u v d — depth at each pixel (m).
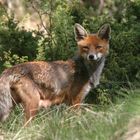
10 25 18.05
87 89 15.29
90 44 15.11
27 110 14.18
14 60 16.91
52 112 14.19
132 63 16.69
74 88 15.07
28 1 18.86
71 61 15.20
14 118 14.14
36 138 12.16
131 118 11.50
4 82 13.87
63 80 14.85
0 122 13.79
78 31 15.48
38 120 13.69
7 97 13.82
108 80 16.45
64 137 11.72
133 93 13.31
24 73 14.17
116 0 19.44
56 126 12.31
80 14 18.50
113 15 19.20
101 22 17.95
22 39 17.64
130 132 10.84
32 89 14.23
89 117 12.64
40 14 18.86
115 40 17.06
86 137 11.41
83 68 15.17
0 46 17.41
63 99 15.00
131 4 18.70
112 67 16.62
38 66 14.52
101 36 15.39
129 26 17.89
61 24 17.64
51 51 17.20
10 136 12.80
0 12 18.86
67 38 17.47
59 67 14.91
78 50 15.32
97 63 15.29
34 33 18.25
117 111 12.47
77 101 15.14
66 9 18.14
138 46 17.28
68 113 13.66
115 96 15.32
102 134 11.30
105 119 12.07
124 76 16.45
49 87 14.59
